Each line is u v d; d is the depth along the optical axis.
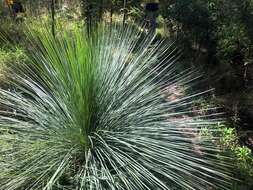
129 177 3.24
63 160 3.26
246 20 9.00
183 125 3.55
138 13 8.58
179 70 6.51
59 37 3.33
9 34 5.74
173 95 3.82
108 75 3.41
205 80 8.11
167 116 3.56
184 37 9.91
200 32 9.66
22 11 6.75
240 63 9.21
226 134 5.39
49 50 3.25
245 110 7.31
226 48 8.93
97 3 7.57
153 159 3.37
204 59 9.46
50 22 4.48
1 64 4.76
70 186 3.24
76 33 3.13
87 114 3.27
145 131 3.44
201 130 3.88
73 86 3.21
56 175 3.26
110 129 3.43
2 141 3.38
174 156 3.33
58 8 6.43
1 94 3.88
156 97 3.61
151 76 3.84
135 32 4.22
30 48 4.13
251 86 8.74
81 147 3.39
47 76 3.47
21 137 3.39
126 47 3.65
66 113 3.38
